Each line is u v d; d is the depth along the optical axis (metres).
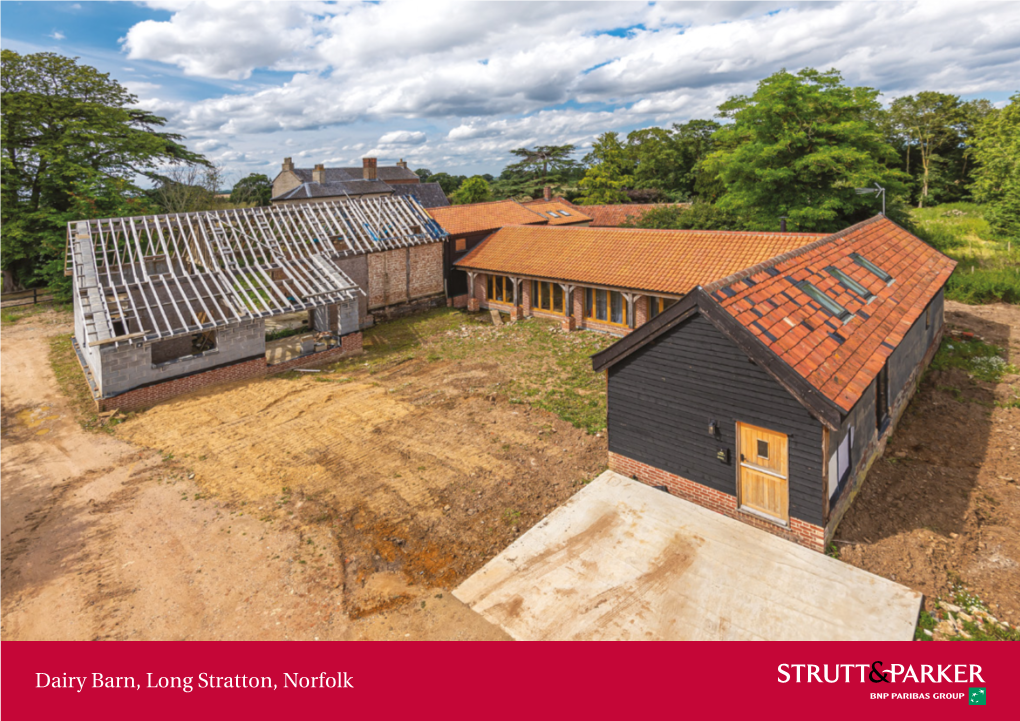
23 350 24.53
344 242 27.39
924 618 8.00
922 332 16.42
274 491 12.62
